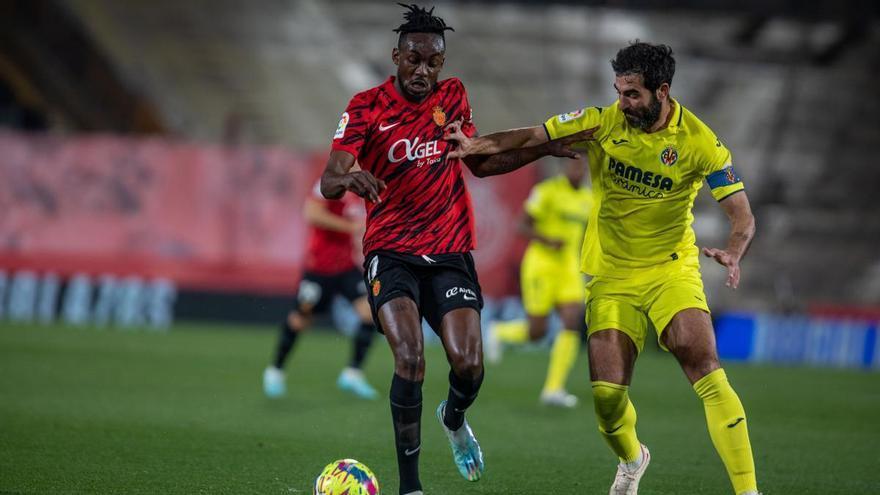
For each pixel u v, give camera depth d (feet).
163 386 113.80
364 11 292.81
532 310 117.60
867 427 101.45
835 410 114.52
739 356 184.03
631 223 59.93
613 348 58.95
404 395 55.62
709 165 58.85
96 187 195.42
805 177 261.03
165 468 70.23
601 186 60.80
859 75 287.69
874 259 235.61
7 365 125.70
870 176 263.29
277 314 193.06
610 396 57.98
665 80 56.80
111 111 256.73
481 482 69.05
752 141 269.03
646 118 57.62
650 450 84.23
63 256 194.49
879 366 178.60
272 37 280.92
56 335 164.86
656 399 118.62
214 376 124.67
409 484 56.24
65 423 87.15
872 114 279.49
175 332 179.22
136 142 195.11
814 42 294.25
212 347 157.79
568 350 110.83
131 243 194.39
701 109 275.18
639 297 59.93
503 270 185.26
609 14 297.53
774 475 74.49
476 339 57.16
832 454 84.33
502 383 130.52
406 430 55.98
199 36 275.59
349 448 79.71
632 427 59.77
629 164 59.06
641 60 56.44
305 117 263.08
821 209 254.06
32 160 195.11
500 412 103.81
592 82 280.92
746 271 227.40
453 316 57.93
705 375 57.21
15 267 194.80
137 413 94.12
